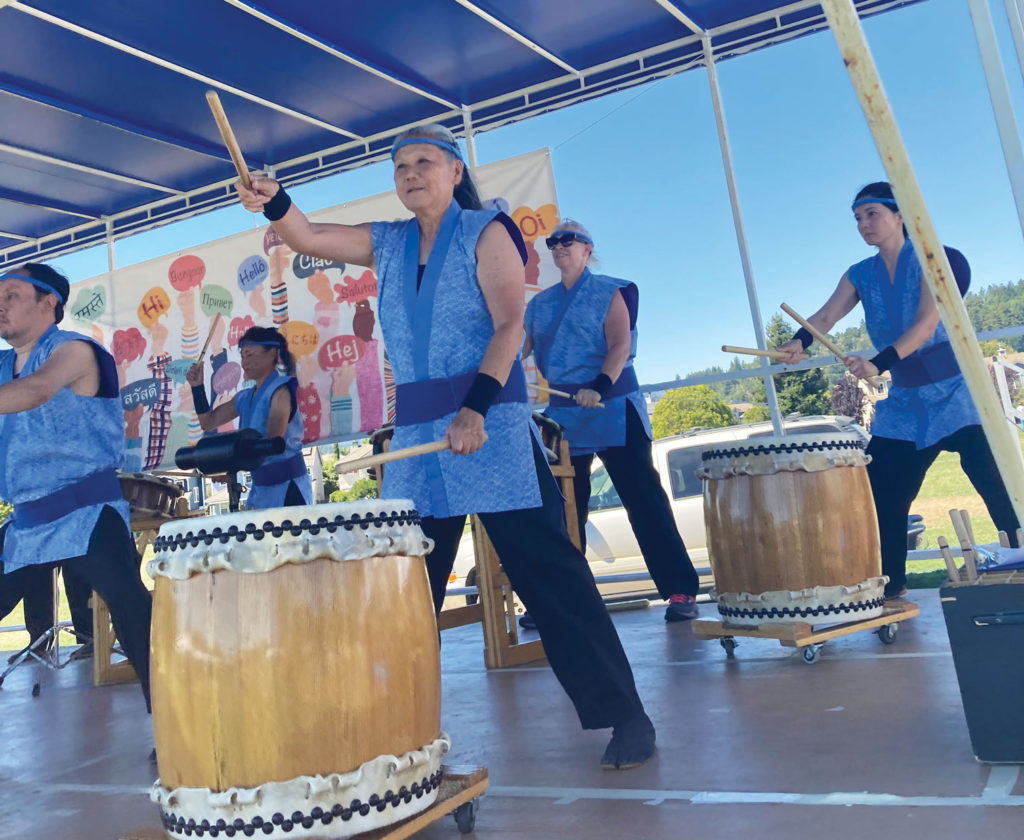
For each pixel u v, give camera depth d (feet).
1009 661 5.92
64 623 18.11
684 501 22.16
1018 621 5.87
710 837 5.30
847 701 8.13
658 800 6.07
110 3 14.24
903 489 12.00
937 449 11.85
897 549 12.00
